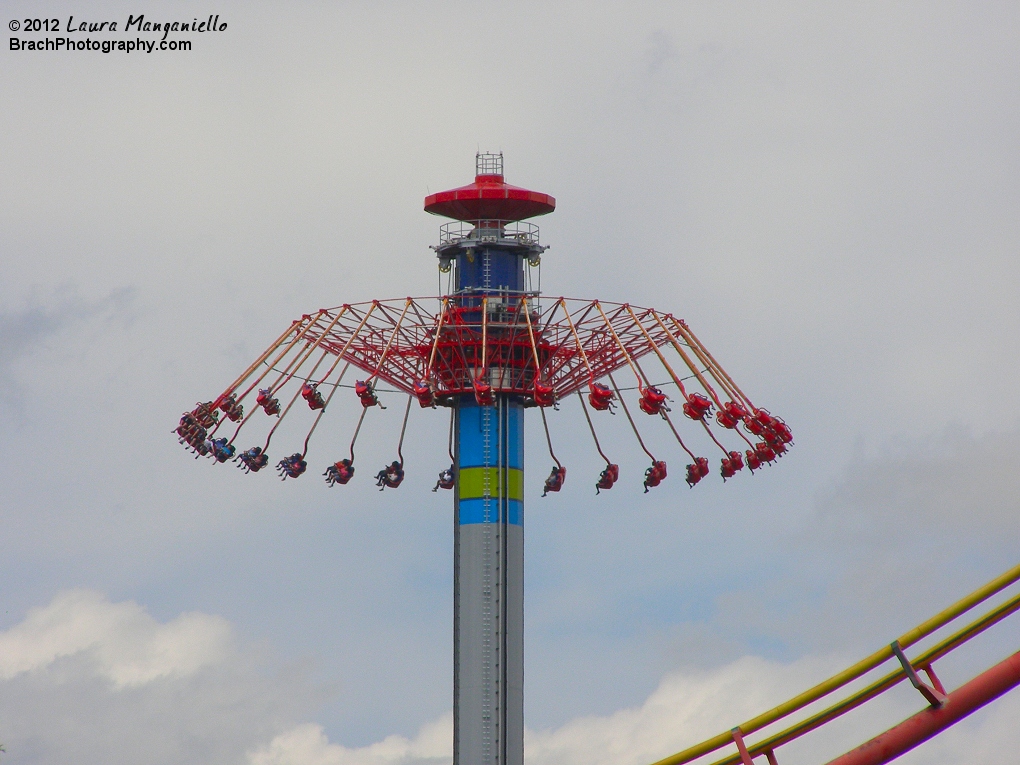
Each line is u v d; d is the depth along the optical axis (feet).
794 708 451.53
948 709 443.73
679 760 458.50
